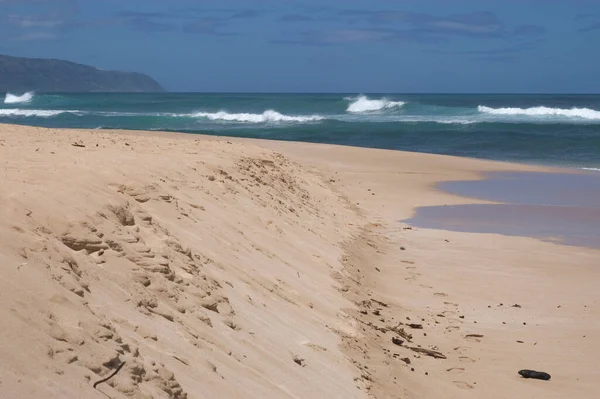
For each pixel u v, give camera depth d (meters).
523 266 15.85
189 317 6.89
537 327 11.72
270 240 12.85
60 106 88.81
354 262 14.63
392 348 10.01
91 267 6.34
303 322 9.27
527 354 10.45
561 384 9.41
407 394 8.42
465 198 24.83
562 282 14.62
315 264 12.88
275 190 18.34
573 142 45.91
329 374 7.76
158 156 15.96
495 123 56.75
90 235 6.86
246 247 11.50
